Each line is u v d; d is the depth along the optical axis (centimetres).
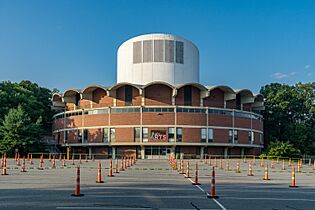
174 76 8988
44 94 10881
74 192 1811
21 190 1898
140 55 9062
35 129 7675
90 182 2372
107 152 7994
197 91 8238
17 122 7494
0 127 7525
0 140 7519
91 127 8025
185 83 8231
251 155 8481
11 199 1565
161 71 8950
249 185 2341
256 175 3328
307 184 2525
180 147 7812
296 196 1809
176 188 2061
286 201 1619
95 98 8475
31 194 1733
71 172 3366
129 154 7831
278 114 10512
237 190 2017
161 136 7650
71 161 5906
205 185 2255
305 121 10894
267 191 2008
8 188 1994
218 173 3512
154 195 1738
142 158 7762
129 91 8162
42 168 3978
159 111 7725
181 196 1714
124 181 2466
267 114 10694
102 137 7888
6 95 8681
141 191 1892
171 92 8125
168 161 6388
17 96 8844
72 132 8312
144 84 8856
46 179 2577
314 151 10025
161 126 7669
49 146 8688
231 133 8119
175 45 9094
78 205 1408
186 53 9206
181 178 2788
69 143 8344
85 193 1778
